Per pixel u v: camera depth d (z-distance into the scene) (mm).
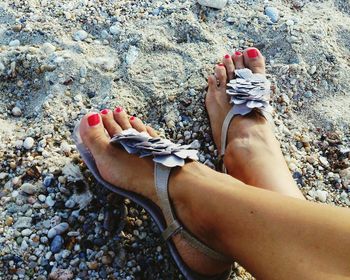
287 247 335
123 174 416
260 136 465
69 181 436
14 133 461
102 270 410
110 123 447
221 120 483
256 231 347
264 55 540
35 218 419
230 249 363
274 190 427
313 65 535
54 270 402
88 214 427
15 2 536
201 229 384
